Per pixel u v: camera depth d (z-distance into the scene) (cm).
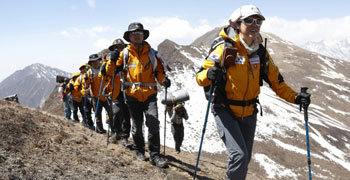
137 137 594
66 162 446
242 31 354
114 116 766
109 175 443
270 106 9325
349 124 12006
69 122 920
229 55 331
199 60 13562
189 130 6075
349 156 7512
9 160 383
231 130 352
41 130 594
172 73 8750
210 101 365
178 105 973
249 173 980
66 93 1378
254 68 358
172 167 604
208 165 832
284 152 6594
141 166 542
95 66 923
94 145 620
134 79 552
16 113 662
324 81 16675
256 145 6575
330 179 5734
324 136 8381
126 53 552
